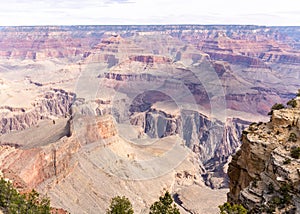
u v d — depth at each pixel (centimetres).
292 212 3225
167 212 4075
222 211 3509
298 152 3475
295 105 4212
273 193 3462
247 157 4006
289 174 3344
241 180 4159
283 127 3866
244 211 3375
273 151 3634
